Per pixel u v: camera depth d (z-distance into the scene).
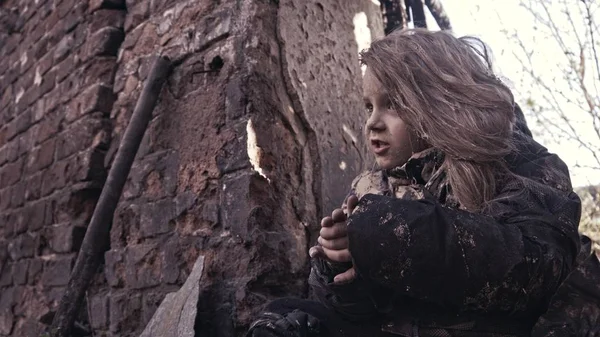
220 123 2.17
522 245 0.85
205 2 2.40
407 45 1.08
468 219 0.87
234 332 1.89
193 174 2.23
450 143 0.99
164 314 2.00
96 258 2.46
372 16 2.96
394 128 1.08
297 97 2.28
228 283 1.98
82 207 2.84
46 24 3.66
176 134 2.36
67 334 2.37
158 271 2.29
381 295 0.98
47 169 3.22
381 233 0.87
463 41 1.14
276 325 1.06
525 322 0.95
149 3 2.77
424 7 3.50
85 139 2.86
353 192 1.22
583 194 3.60
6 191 3.76
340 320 1.08
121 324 2.37
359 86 2.67
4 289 3.49
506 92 1.07
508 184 0.99
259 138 2.08
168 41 2.56
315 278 1.13
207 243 2.10
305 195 2.21
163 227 2.31
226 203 2.07
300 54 2.36
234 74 2.18
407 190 1.09
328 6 2.62
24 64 3.88
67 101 3.14
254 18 2.20
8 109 4.01
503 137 1.02
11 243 3.51
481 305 0.87
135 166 2.51
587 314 0.89
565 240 0.89
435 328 0.97
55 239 2.95
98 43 2.93
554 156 1.06
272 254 1.98
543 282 0.86
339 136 2.45
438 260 0.85
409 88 1.03
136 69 2.74
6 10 4.19
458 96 1.02
